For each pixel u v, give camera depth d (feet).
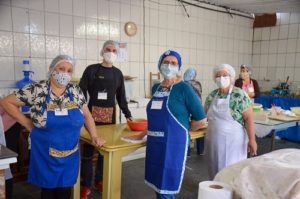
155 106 6.52
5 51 11.01
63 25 12.25
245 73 12.66
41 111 5.94
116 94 9.51
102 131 7.97
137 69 14.89
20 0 11.10
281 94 17.94
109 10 13.55
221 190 3.92
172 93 6.41
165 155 6.28
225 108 7.71
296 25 18.78
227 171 4.50
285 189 3.55
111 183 6.63
